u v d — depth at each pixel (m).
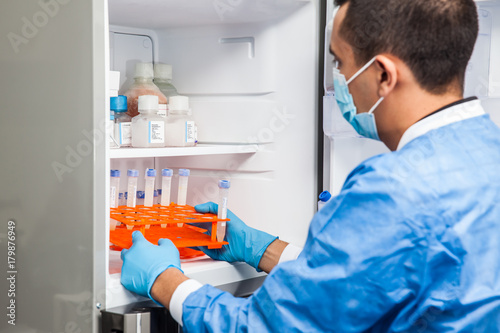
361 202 1.03
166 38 2.03
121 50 1.94
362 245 1.01
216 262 1.66
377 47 1.10
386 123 1.16
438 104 1.11
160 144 1.63
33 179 1.45
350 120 1.28
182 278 1.29
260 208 1.87
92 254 1.30
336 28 1.18
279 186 1.82
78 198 1.32
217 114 1.92
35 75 1.43
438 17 1.06
